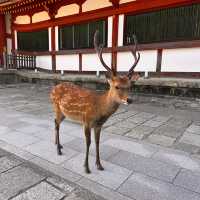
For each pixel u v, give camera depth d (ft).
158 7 27.27
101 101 10.15
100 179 10.14
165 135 16.08
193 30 25.34
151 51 29.37
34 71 44.50
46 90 38.42
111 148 13.58
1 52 49.88
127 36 31.32
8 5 41.75
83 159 12.07
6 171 10.71
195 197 8.96
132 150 13.33
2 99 29.96
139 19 29.55
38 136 15.48
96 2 33.53
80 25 36.63
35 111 23.08
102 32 33.96
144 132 16.70
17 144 14.02
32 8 42.37
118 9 31.09
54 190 9.27
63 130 16.80
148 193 9.16
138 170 10.98
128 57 31.94
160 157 12.44
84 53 36.86
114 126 18.13
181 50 26.86
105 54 34.14
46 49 43.62
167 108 25.27
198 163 11.81
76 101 10.94
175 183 9.90
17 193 9.02
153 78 27.04
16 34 49.37
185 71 27.12
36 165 11.35
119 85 9.41
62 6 38.27
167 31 27.40
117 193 9.14
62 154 12.64
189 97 24.64
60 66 41.52
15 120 19.48
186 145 14.25
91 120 10.46
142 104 27.22
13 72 44.73
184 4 25.22
